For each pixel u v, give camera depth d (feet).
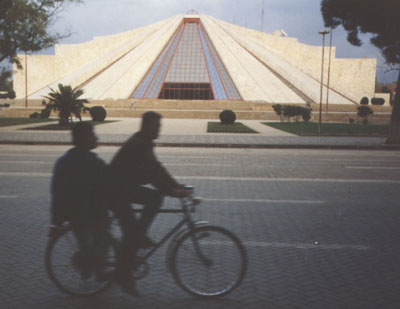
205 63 193.36
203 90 180.14
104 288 12.49
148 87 175.83
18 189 27.71
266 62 205.26
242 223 20.21
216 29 224.12
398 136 58.23
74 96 86.89
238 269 12.46
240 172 35.45
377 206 24.00
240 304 11.94
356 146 56.49
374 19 71.10
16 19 86.94
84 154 12.76
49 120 109.70
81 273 12.45
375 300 12.15
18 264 14.80
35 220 20.53
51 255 12.49
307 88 182.80
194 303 12.04
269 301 12.10
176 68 189.88
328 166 39.60
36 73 238.68
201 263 12.56
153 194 12.99
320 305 11.82
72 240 12.54
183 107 159.33
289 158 45.55
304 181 31.65
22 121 104.22
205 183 30.37
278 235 18.40
